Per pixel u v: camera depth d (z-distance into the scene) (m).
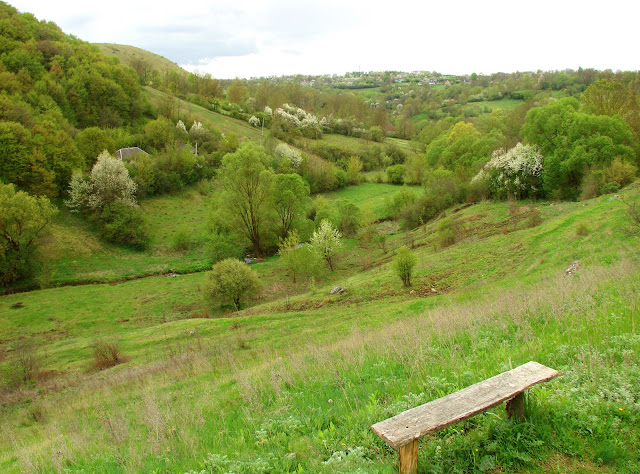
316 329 22.17
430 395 6.50
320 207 58.06
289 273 43.16
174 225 56.69
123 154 69.44
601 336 7.64
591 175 37.00
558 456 4.69
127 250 48.88
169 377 16.69
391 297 26.73
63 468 7.40
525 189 45.88
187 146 78.62
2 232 38.88
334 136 112.44
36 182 51.53
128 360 22.98
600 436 4.83
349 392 7.79
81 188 51.31
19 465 8.74
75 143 59.94
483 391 5.06
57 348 26.91
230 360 16.67
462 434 5.32
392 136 122.00
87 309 34.81
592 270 15.34
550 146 43.56
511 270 24.86
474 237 35.66
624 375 5.82
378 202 71.56
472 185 52.16
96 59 93.62
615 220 25.14
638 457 4.46
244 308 34.09
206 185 69.19
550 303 10.74
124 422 9.74
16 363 23.31
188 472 5.79
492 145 59.78
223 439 6.93
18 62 75.62
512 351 7.95
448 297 22.11
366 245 49.56
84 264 44.34
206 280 34.16
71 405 15.77
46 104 69.44
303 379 9.30
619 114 46.22
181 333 26.55
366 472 4.73
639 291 10.41
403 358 8.77
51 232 44.78
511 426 5.18
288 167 73.69
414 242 43.28
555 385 5.99
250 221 50.50
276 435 6.54
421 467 4.73
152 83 119.25
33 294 37.44
